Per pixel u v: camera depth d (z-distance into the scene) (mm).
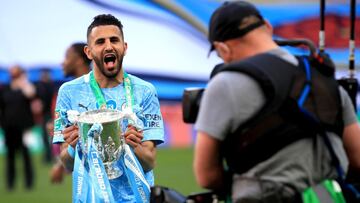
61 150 10961
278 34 33406
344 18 33250
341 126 7891
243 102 7453
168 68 33375
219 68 8023
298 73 7660
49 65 33125
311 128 7562
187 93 8055
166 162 30875
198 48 33312
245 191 7562
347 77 9078
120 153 10266
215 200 8164
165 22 33062
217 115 7504
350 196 8102
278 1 33312
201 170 7719
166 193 8203
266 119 7457
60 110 10883
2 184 27844
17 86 27219
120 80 10930
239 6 7734
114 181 10531
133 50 33000
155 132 10914
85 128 10078
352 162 8258
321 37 9312
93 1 32812
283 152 7516
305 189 7535
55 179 17062
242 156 7602
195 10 33156
